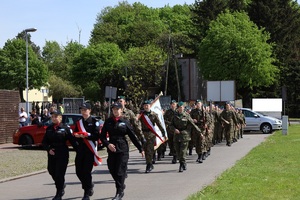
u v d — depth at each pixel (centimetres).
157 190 1122
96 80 7750
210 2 6494
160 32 8838
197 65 6462
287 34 6072
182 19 9038
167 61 6091
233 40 5488
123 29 9050
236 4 6488
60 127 1013
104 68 7631
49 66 10319
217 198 945
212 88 3575
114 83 7562
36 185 1259
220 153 2050
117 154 995
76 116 2167
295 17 6112
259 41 5494
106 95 2644
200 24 6588
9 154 2058
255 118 3525
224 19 5716
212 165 1628
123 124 1003
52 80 8644
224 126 2452
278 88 6266
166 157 1948
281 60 6109
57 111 1018
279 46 5984
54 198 1009
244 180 1180
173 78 6550
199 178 1316
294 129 3672
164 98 3825
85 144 1002
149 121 1468
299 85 6431
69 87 8575
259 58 5412
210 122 1841
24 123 3120
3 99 2644
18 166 1647
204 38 5953
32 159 1862
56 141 1009
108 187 1201
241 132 3003
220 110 2583
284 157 1703
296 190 1027
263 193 991
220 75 5581
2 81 8331
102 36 8925
